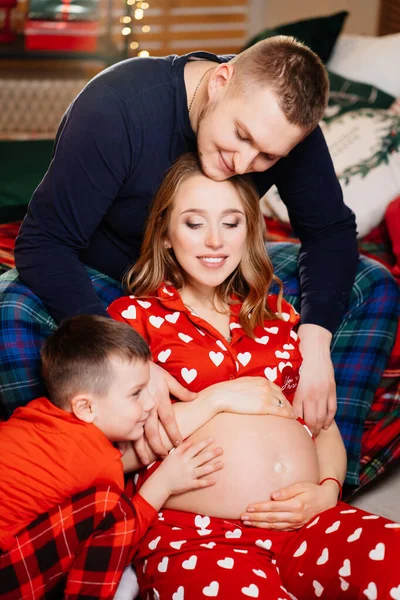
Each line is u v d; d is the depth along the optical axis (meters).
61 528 1.45
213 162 1.62
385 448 2.20
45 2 4.22
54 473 1.47
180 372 1.71
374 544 1.43
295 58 1.51
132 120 1.66
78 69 4.83
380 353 1.97
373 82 3.18
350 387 1.97
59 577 1.48
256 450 1.63
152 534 1.59
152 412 1.60
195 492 1.61
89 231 1.73
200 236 1.71
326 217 1.97
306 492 1.62
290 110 1.49
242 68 1.52
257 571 1.48
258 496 1.61
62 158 1.65
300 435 1.70
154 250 1.78
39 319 1.75
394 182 2.74
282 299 1.93
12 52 4.13
